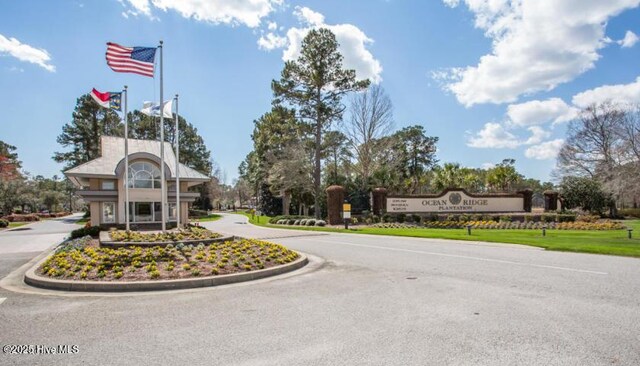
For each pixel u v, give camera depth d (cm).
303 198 4541
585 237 1711
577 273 880
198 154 6744
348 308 614
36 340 485
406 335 486
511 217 2759
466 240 1625
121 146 3525
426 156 6444
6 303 672
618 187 3275
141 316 586
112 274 852
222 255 1064
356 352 434
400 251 1312
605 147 4150
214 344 464
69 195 9362
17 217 4847
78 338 491
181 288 786
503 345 449
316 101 3478
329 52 3359
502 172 5138
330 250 1377
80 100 5634
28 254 1509
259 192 5981
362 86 3466
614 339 466
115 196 3011
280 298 689
